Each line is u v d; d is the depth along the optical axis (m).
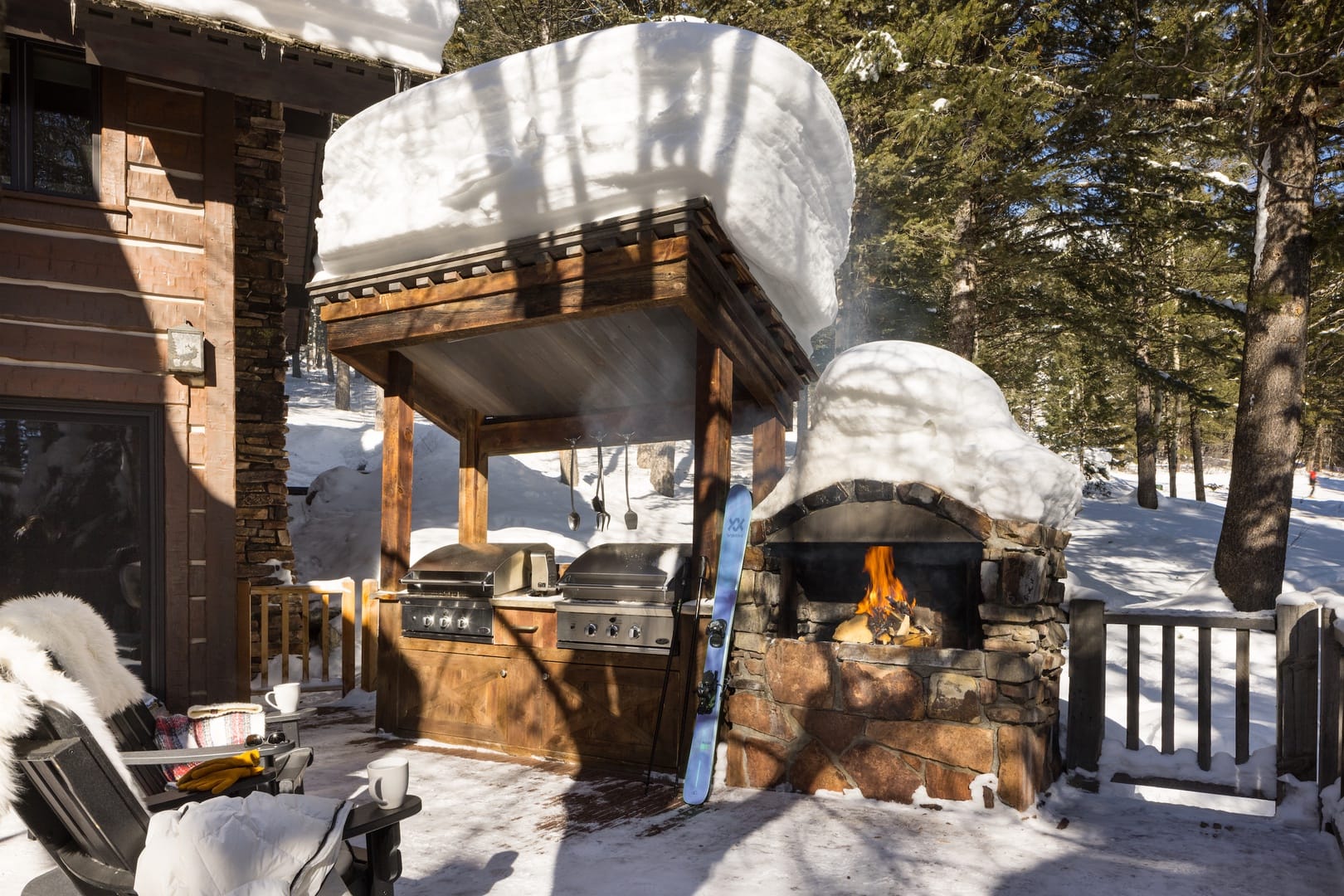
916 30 10.86
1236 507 10.05
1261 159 10.07
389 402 6.23
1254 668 8.43
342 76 6.90
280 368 9.05
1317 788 4.20
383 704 6.11
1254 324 10.06
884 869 3.52
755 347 5.54
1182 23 9.19
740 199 4.68
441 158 5.40
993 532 4.39
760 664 4.82
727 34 4.68
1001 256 13.14
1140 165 12.31
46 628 2.97
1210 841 3.90
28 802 2.22
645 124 4.70
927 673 4.38
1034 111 10.59
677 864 3.57
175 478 6.77
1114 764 4.67
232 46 6.45
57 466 6.47
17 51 6.36
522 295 5.20
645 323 5.47
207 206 6.96
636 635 5.01
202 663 6.79
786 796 4.55
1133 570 14.66
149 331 6.72
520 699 5.50
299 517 13.30
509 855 3.68
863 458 4.76
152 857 2.11
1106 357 14.49
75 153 6.56
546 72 4.98
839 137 5.40
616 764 5.09
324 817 2.38
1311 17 8.53
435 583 5.79
